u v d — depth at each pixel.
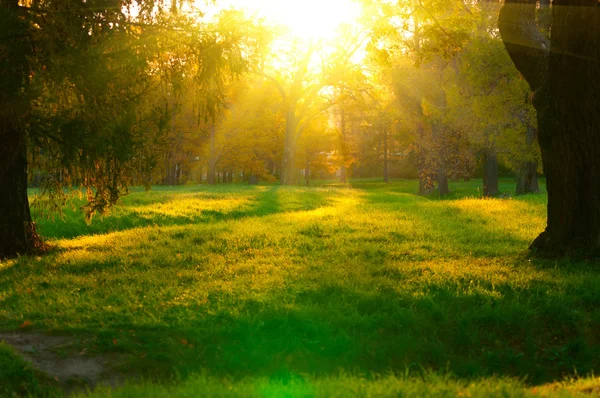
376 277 10.97
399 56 43.12
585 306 9.17
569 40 11.48
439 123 44.09
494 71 28.77
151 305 9.34
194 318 8.59
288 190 38.19
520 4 12.26
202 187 45.22
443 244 14.96
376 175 102.56
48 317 8.73
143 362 7.15
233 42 14.15
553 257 12.05
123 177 14.95
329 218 21.06
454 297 9.42
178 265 12.89
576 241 11.94
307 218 21.14
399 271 11.48
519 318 8.56
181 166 63.41
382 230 17.64
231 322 8.49
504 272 11.08
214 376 6.54
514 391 5.21
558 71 11.69
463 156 45.28
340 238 16.25
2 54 12.02
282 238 16.20
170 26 13.77
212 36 13.95
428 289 9.96
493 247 14.28
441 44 16.70
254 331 8.12
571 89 11.62
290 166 54.38
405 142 52.66
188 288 10.48
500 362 7.51
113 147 13.16
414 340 7.93
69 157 12.92
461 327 8.29
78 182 15.14
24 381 6.32
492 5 28.16
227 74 14.68
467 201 26.97
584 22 11.30
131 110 13.15
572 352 7.78
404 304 9.27
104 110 12.95
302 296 9.83
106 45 12.76
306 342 7.84
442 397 5.02
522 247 14.26
